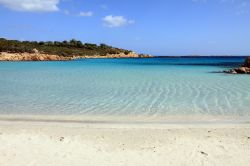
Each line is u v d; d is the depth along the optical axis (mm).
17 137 8820
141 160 7105
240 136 8891
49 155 7402
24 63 61344
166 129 9742
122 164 6875
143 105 13766
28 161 7008
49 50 102750
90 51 139375
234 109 12812
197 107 13266
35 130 9594
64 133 9258
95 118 11391
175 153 7535
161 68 45438
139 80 24922
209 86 20453
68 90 18641
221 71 36125
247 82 22672
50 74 31781
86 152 7625
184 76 28969
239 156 7316
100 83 22625
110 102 14516
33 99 15305
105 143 8305
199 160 7082
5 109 12875
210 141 8438
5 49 82375
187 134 9133
